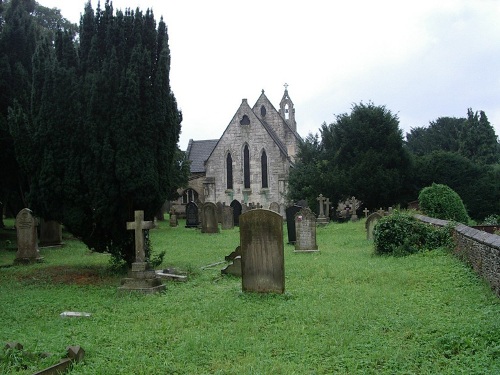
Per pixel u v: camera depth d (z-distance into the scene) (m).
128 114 13.55
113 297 11.02
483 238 10.36
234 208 40.75
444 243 15.45
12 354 6.33
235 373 5.90
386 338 7.01
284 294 10.26
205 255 19.08
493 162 63.62
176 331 7.88
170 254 19.50
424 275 11.69
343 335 7.16
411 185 44.91
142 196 13.88
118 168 13.46
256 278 10.58
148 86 14.06
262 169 55.00
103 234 14.77
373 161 42.41
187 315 8.87
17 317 9.32
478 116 66.12
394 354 6.26
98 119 13.62
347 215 43.69
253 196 54.78
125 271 14.90
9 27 23.95
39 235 24.94
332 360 6.27
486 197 43.06
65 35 14.66
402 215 16.66
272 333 7.58
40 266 16.84
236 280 12.91
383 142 44.22
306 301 9.63
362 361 6.11
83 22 14.70
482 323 7.05
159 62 14.34
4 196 26.44
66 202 14.29
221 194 55.53
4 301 10.78
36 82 14.74
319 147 50.06
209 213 30.91
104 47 14.41
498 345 6.02
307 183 44.97
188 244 23.73
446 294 9.55
